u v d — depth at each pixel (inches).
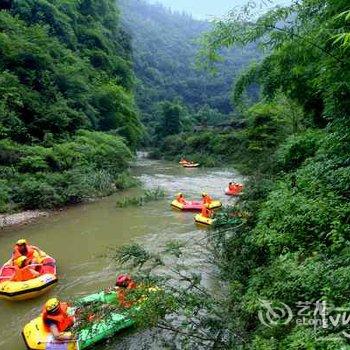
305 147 383.2
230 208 383.6
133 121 1563.7
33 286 363.6
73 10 1627.7
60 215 670.5
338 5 192.2
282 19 245.4
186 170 1423.5
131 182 974.4
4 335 307.0
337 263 173.8
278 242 220.1
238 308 209.5
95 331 228.7
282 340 160.6
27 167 784.3
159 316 202.4
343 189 244.2
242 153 1381.6
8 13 1231.5
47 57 1112.2
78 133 1063.0
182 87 4185.5
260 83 413.4
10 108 914.7
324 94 290.4
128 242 516.1
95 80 1429.6
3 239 538.3
